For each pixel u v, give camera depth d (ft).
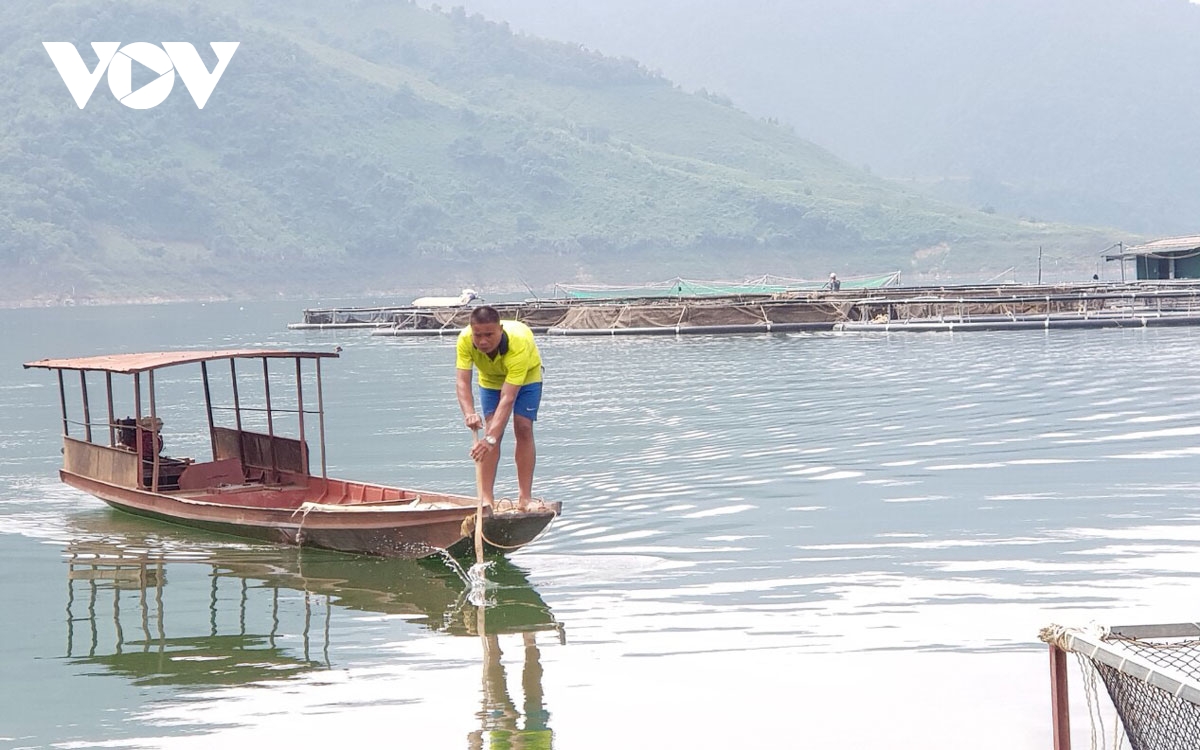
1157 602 33.06
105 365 52.29
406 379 115.34
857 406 78.02
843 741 25.02
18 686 29.63
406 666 30.40
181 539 46.19
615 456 60.80
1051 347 124.06
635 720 26.40
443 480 56.44
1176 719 17.95
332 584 38.91
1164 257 221.46
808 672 28.86
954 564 37.73
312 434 75.61
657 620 33.24
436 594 37.17
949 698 26.96
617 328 176.45
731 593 35.53
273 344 190.90
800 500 48.37
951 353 120.16
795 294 207.72
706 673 29.01
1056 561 37.60
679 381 100.53
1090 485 49.32
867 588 35.47
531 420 40.47
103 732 26.53
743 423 71.61
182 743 25.82
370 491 46.88
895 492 49.34
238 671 30.45
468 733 25.95
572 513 47.24
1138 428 64.69
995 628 31.42
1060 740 20.25
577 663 30.07
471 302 251.19
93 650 32.50
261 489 49.16
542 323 196.95
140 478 49.98
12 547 45.11
